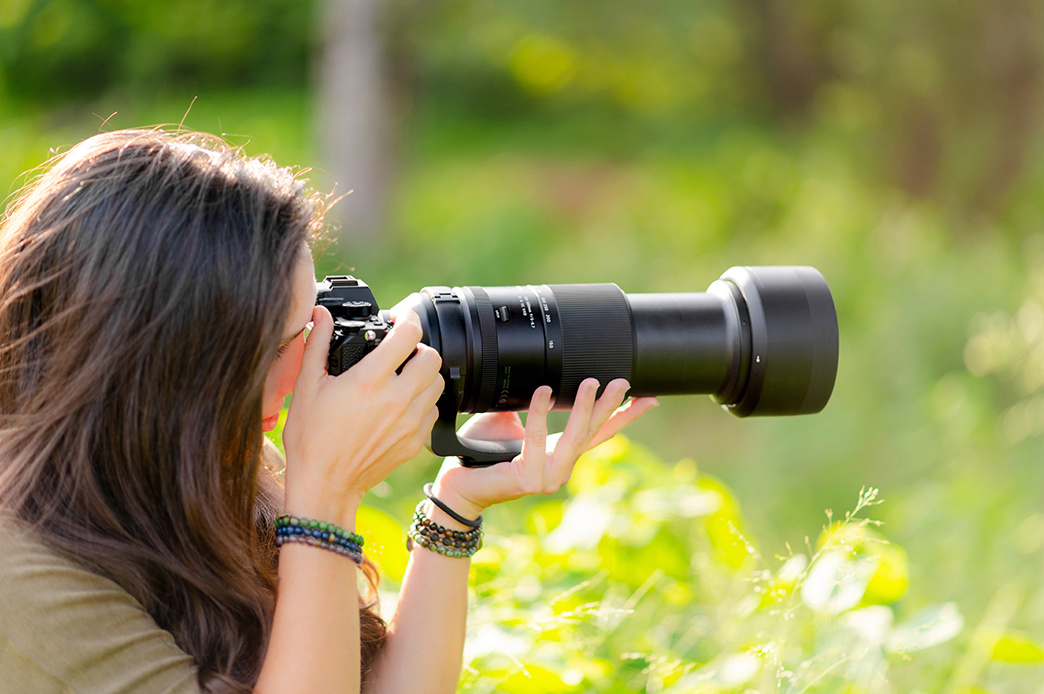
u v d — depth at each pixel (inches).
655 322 62.6
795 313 63.7
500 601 71.9
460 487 59.9
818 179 350.3
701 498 81.8
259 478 59.8
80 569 45.5
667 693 64.4
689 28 472.7
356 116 326.0
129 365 45.6
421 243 332.5
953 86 327.6
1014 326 162.7
